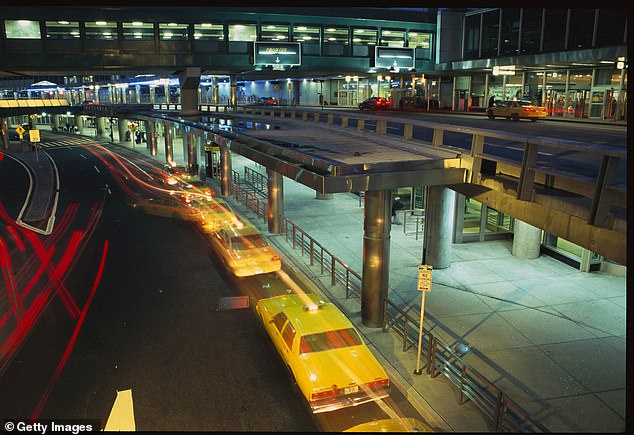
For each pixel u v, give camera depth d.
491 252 18.70
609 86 37.59
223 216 22.30
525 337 12.06
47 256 19.19
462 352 11.36
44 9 41.97
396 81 66.38
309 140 17.95
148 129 59.50
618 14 33.47
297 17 49.84
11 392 10.09
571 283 15.54
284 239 21.08
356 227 22.70
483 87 53.62
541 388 9.91
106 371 10.85
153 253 19.41
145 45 45.00
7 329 13.00
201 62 46.81
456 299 14.38
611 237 7.32
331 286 15.61
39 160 51.56
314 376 8.92
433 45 55.12
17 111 67.00
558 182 9.36
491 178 10.66
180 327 12.95
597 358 11.07
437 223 16.64
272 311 11.67
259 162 15.58
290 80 81.88
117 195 31.83
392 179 11.04
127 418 9.16
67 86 125.31
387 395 9.02
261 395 9.90
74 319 13.52
